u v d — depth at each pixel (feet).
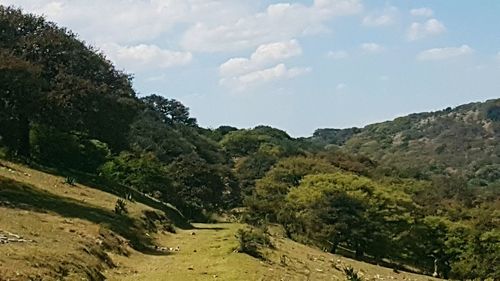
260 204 226.17
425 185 352.28
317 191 236.43
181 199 204.23
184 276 74.38
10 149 153.69
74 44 174.40
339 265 132.98
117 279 68.03
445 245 224.12
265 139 462.19
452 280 199.62
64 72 164.86
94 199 121.60
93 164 183.32
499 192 372.79
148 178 194.08
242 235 102.58
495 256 215.92
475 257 218.59
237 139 458.09
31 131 170.60
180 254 94.22
